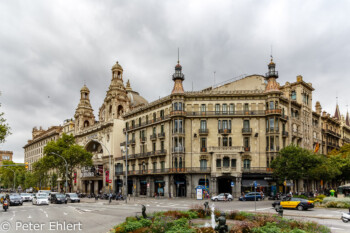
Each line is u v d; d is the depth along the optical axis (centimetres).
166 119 7062
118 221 2705
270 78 6794
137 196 7600
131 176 7981
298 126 7675
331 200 4134
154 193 7162
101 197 7125
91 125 10194
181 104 6881
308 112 8281
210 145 6738
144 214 2267
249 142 6656
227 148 6450
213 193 6378
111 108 9375
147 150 7700
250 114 6712
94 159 9469
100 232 2125
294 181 7025
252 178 6475
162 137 7156
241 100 6819
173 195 6744
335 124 10431
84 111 11044
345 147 8494
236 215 2406
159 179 7150
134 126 8200
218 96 6862
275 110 6575
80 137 10750
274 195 5878
